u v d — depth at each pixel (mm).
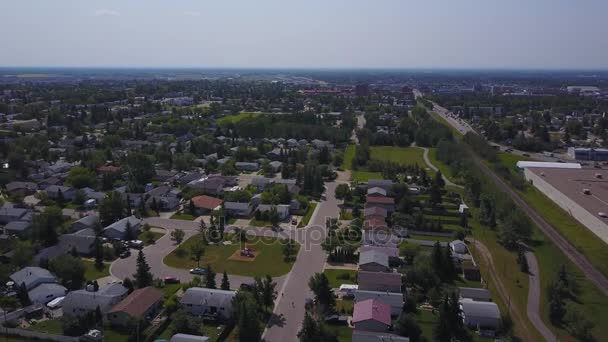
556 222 128625
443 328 69062
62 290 81250
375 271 90062
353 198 140500
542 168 175875
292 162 177500
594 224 119000
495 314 73812
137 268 85125
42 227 100125
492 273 94000
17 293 78312
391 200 129625
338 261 97375
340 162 188625
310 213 128500
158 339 67875
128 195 129000
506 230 109375
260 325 71250
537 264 99562
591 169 176000
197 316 73812
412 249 97250
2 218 114938
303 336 66875
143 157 160000
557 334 73125
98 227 108125
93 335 67312
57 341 67875
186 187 143875
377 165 178125
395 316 76438
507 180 167750
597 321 77562
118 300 77375
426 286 84438
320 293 77000
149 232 108500
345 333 71375
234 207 126250
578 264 100750
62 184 145000
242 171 174625
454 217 125875
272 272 91812
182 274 90312
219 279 88188
